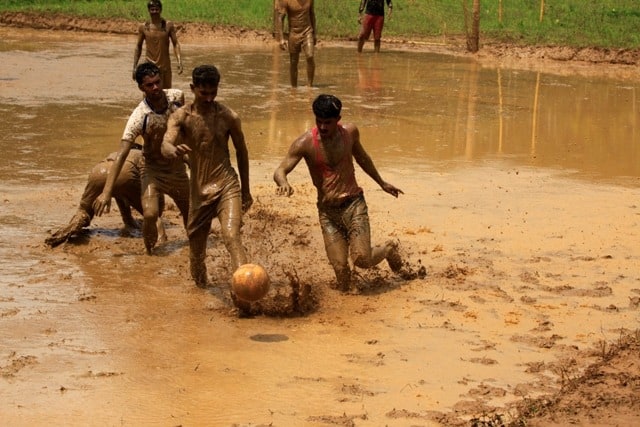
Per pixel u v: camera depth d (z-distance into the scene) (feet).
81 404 40.55
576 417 39.68
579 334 49.14
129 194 64.13
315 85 133.08
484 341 48.08
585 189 78.74
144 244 62.59
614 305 53.16
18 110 106.83
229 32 189.47
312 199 74.64
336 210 55.42
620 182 81.61
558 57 169.17
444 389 42.55
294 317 51.47
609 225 68.49
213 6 206.90
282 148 91.30
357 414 39.96
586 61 167.12
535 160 89.40
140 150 65.05
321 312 52.16
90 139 92.79
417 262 60.03
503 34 182.09
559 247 63.41
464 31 192.13
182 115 52.90
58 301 52.70
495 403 41.16
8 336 47.57
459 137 99.04
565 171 85.25
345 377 43.68
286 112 110.01
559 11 196.54
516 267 59.41
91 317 50.55
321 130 53.93
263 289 48.47
